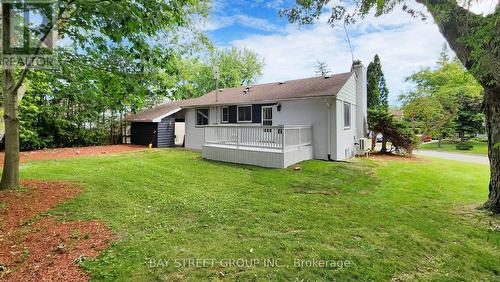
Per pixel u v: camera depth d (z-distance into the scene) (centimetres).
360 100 1428
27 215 443
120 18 420
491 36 296
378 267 306
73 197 545
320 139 1117
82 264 296
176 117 1831
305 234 393
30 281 263
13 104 591
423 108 1806
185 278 275
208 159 1132
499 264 323
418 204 564
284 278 279
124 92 605
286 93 1223
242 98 1386
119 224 416
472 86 1551
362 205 550
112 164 995
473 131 2662
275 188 677
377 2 561
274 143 970
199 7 1162
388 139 1515
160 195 586
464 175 909
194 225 420
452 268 312
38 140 1514
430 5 468
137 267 293
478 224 449
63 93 721
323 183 744
